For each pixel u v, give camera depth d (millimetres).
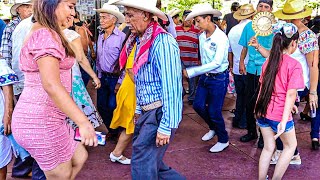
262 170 3465
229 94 7605
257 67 4590
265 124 3375
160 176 2986
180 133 5227
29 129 2277
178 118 2602
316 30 5352
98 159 4285
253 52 4594
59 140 2371
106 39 4578
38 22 2211
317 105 4473
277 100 3238
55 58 2129
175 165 4191
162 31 2596
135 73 2701
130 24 2682
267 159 3434
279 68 3201
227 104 6863
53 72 2104
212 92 4410
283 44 3186
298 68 3143
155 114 2664
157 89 2631
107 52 4559
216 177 3924
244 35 4746
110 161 4238
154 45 2564
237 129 5438
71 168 2564
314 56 3961
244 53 4812
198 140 4965
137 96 2773
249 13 5082
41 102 2254
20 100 2320
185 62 6090
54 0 2176
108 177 3861
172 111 2564
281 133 3168
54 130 2326
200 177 3920
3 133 3219
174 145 4770
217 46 4227
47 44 2111
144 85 2668
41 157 2357
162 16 2695
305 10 4016
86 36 5293
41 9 2182
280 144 4109
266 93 3266
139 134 2697
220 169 4113
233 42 5203
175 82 2559
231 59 5668
